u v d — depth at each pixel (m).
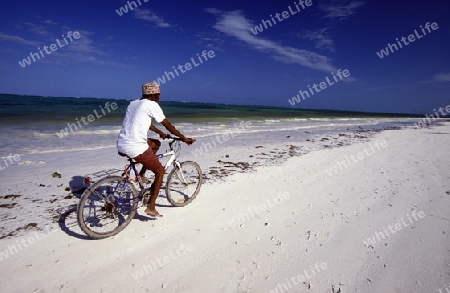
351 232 3.95
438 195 5.34
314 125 22.56
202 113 31.89
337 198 5.24
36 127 12.85
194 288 2.83
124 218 4.03
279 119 28.34
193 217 4.37
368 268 3.15
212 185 5.83
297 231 3.98
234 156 8.60
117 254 3.35
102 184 3.65
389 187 5.84
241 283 2.92
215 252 3.45
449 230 3.97
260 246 3.60
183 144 10.43
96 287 2.79
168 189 4.62
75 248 3.41
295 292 2.80
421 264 3.20
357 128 20.69
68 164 7.00
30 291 2.68
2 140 9.54
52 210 4.36
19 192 5.03
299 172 6.98
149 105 3.65
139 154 3.67
